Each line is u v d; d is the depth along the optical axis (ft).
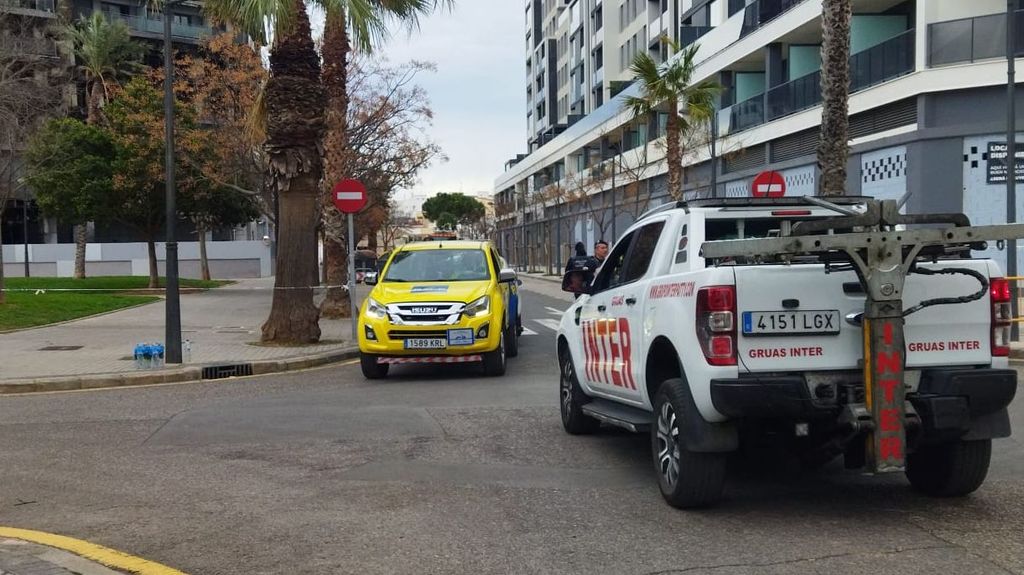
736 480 21.88
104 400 36.68
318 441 27.45
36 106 93.40
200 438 28.22
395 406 33.58
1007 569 15.05
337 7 49.19
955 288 17.53
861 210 21.26
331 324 68.69
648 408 21.61
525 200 222.28
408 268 44.37
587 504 19.90
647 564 15.76
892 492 20.42
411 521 18.80
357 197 56.39
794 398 16.67
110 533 18.29
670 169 89.30
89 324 70.44
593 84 203.51
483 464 24.00
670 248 20.86
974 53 69.00
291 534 18.03
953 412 16.96
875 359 16.57
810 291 17.12
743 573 15.15
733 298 17.02
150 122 108.47
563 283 26.08
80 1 185.16
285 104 52.13
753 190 56.03
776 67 99.71
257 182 101.76
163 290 118.62
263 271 177.68
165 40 45.83
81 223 122.01
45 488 22.16
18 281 131.23
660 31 157.28
